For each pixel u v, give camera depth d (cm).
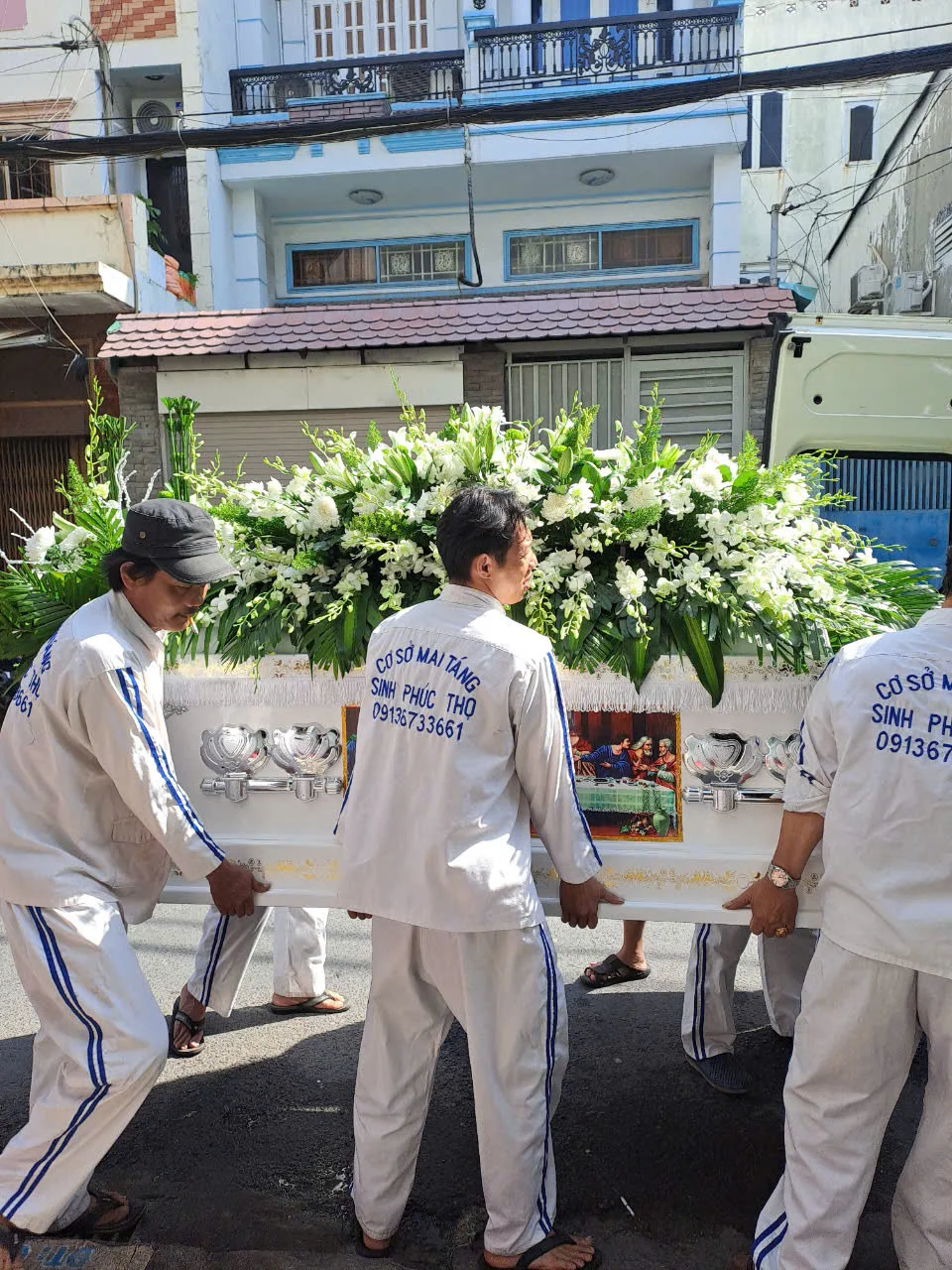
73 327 1022
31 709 201
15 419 1043
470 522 193
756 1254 192
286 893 234
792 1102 187
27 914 200
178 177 1228
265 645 230
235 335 823
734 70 1127
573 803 200
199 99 1152
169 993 337
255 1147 253
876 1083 179
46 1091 204
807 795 190
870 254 1316
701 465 232
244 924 290
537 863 222
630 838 224
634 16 1130
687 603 218
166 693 239
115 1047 196
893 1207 189
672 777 221
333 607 222
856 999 175
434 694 189
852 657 184
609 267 1217
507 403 816
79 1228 218
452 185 1189
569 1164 244
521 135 1121
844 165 1709
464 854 185
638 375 798
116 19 1154
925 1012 173
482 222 1230
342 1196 234
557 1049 205
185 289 1120
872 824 174
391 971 201
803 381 538
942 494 539
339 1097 275
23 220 978
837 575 236
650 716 221
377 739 197
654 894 223
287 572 233
